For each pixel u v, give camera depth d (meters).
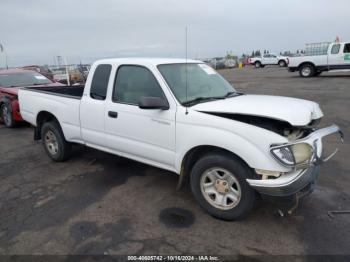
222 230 3.36
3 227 3.54
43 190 4.50
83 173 5.08
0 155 6.27
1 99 8.84
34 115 5.78
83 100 4.77
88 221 3.61
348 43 19.12
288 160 2.98
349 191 4.13
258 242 3.14
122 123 4.22
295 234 3.25
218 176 3.47
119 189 4.43
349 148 5.86
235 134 3.18
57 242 3.23
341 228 3.32
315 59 20.41
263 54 44.50
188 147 3.53
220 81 4.62
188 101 3.77
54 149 5.62
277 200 3.05
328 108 9.75
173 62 4.24
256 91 14.40
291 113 3.18
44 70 19.70
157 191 4.33
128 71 4.22
